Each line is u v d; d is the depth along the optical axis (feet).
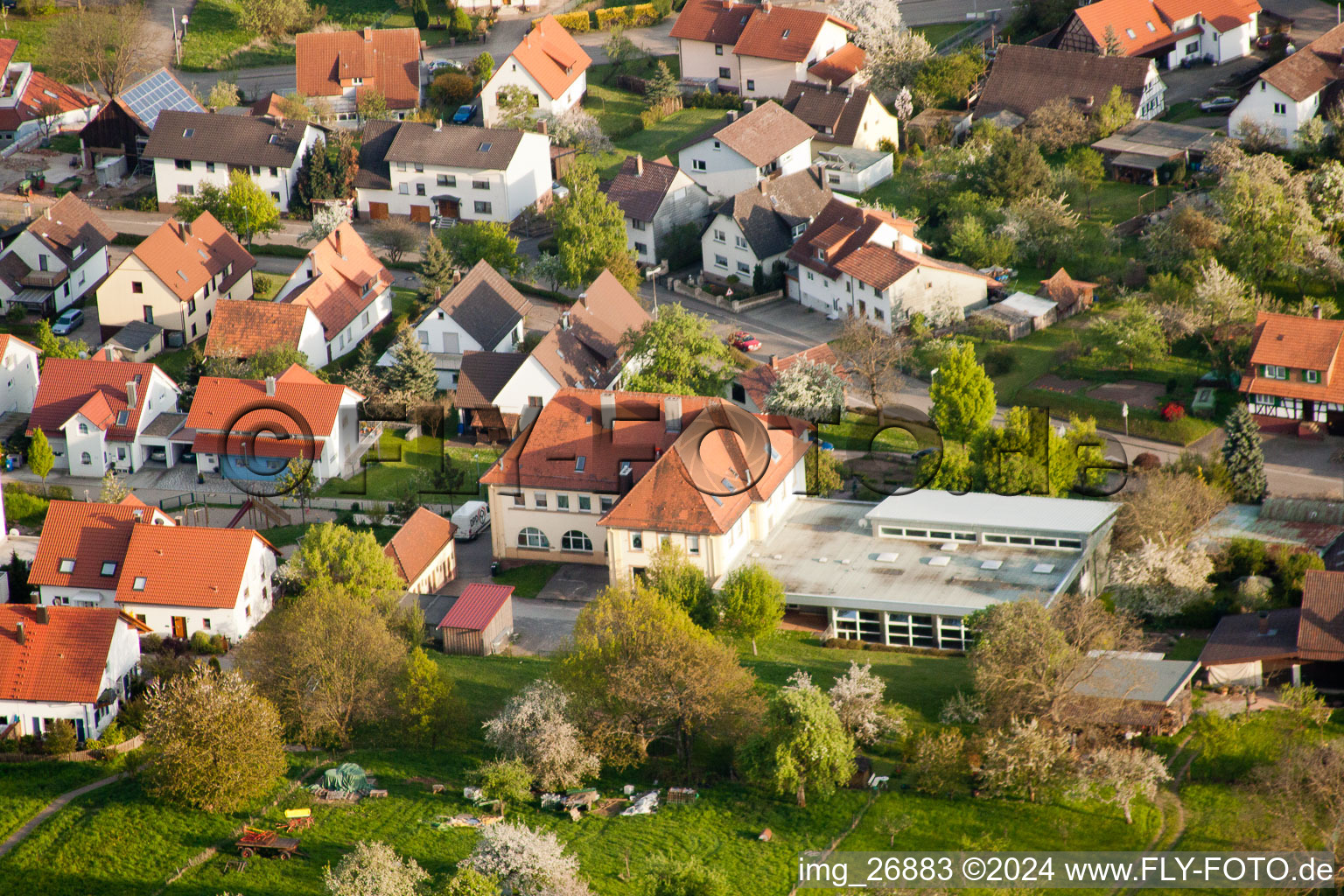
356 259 465.06
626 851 230.89
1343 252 447.01
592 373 405.59
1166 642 297.94
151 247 456.86
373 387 407.64
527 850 217.77
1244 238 437.99
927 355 422.82
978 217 479.82
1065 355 414.62
